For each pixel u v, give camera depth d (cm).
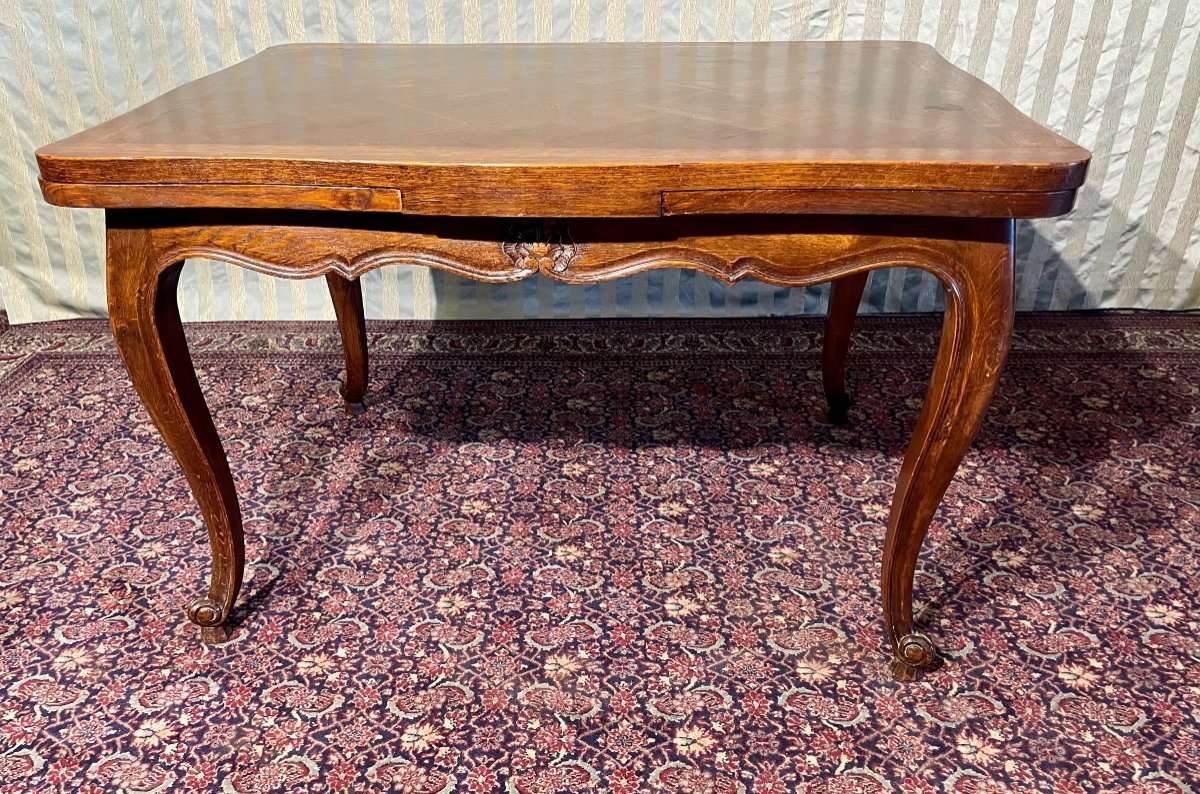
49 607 153
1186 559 163
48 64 231
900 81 151
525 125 124
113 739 129
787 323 254
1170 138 238
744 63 167
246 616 151
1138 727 130
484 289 254
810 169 106
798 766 125
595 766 125
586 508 178
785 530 171
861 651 144
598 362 233
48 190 112
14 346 242
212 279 253
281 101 140
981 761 125
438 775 124
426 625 149
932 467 126
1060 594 155
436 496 181
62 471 188
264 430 204
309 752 127
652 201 108
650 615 151
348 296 193
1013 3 227
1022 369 228
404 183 108
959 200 107
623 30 234
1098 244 252
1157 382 222
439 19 232
